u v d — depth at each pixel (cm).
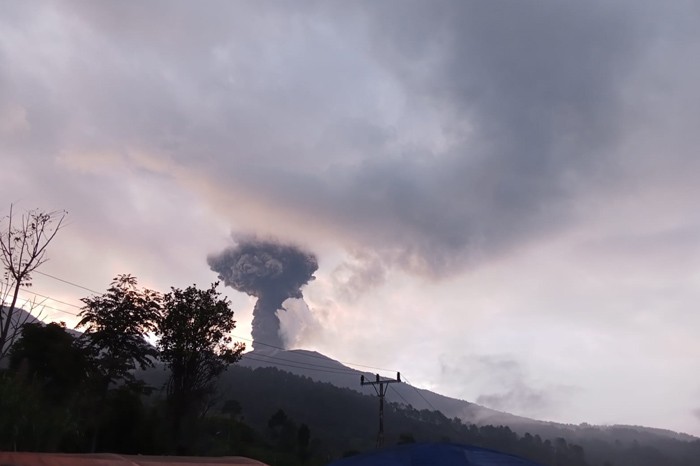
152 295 3872
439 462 869
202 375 3825
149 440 2905
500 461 888
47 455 1054
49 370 2859
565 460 10556
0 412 1432
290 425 6444
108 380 3462
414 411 12119
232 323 3922
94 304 3712
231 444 4188
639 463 13800
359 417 10581
